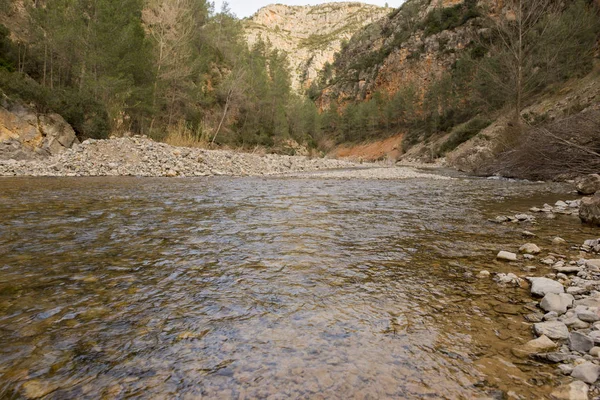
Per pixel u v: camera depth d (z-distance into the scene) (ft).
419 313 8.69
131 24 87.10
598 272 11.57
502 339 7.48
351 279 11.03
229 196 30.66
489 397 5.56
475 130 152.35
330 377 5.99
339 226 19.17
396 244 15.52
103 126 70.59
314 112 242.78
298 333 7.52
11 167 47.34
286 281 10.69
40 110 63.26
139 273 11.08
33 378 5.82
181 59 107.96
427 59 278.46
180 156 60.90
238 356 6.59
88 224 17.84
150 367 6.19
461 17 272.10
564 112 97.76
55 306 8.58
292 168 75.41
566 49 128.88
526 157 55.06
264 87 157.79
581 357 6.68
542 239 16.65
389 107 274.77
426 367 6.37
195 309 8.59
